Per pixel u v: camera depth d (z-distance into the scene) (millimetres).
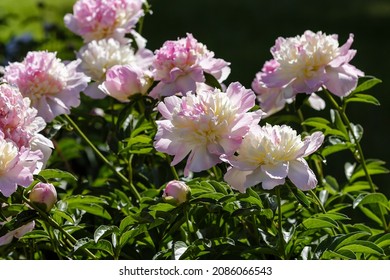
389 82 6004
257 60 6660
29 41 3242
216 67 2381
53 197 2184
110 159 2652
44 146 2238
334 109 2510
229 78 6195
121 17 2600
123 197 2420
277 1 8539
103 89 2398
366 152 4676
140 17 2654
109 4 2596
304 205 2154
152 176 2545
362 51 6906
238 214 2191
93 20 2590
